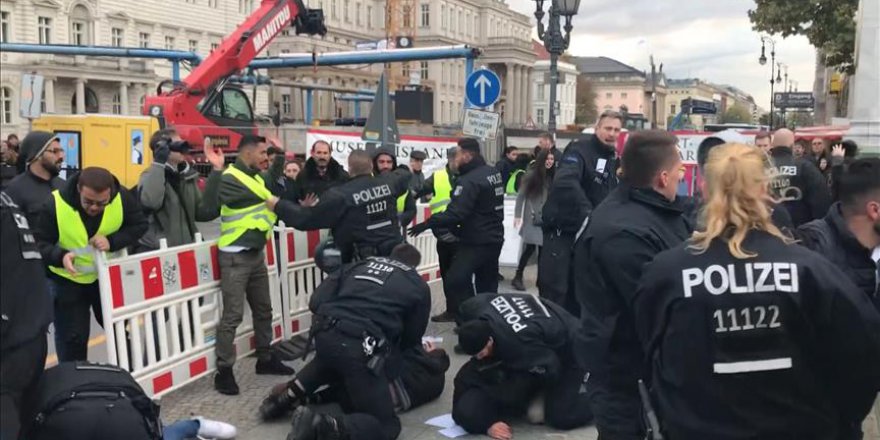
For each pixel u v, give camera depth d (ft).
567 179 18.94
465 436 15.64
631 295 8.64
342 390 15.83
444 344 22.44
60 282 15.92
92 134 53.47
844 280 6.77
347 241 18.89
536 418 16.15
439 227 22.38
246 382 19.03
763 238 6.92
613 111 19.19
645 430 8.30
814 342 6.82
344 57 63.05
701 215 7.31
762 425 6.72
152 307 17.06
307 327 23.07
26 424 10.36
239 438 15.38
